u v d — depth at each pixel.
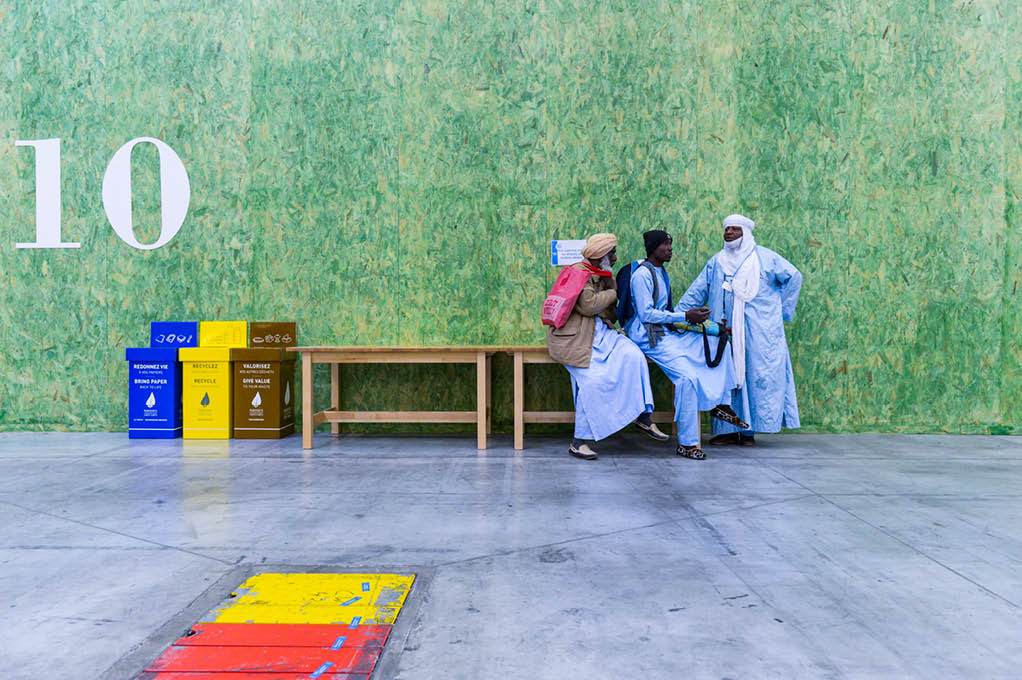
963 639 1.78
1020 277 5.25
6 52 5.42
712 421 4.83
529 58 5.27
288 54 5.32
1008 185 5.23
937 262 5.25
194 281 5.39
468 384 5.37
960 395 5.27
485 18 5.27
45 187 5.43
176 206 5.38
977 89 5.21
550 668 1.61
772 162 5.25
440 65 5.28
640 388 4.23
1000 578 2.22
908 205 5.25
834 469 3.95
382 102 5.30
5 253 5.45
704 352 4.42
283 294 5.36
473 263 5.31
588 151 5.27
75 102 5.41
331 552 2.47
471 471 3.89
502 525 2.81
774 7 5.22
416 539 2.62
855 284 5.27
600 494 3.35
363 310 5.35
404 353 4.68
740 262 4.64
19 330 5.45
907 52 5.22
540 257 5.29
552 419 4.56
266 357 4.99
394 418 4.71
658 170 5.27
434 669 1.61
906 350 5.27
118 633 1.81
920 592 2.10
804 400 5.30
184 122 5.36
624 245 5.27
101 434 5.27
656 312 4.37
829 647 1.73
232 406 5.04
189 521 2.87
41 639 1.77
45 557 2.42
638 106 5.26
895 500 3.24
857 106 5.23
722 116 5.24
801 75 5.24
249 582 2.17
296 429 5.41
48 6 5.39
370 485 3.54
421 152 5.30
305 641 1.75
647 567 2.31
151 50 5.36
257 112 5.34
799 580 2.20
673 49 5.25
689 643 1.75
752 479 3.69
